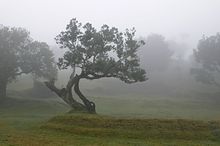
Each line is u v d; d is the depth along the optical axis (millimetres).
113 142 29359
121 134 32875
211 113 59656
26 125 36938
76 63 47000
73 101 47031
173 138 32438
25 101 64125
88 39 46531
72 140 29656
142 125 34719
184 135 32906
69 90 47312
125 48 47719
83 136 32344
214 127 34688
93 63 46344
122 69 47125
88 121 36219
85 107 46875
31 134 31875
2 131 33031
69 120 36938
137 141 30469
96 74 47750
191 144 29688
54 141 28609
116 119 36094
